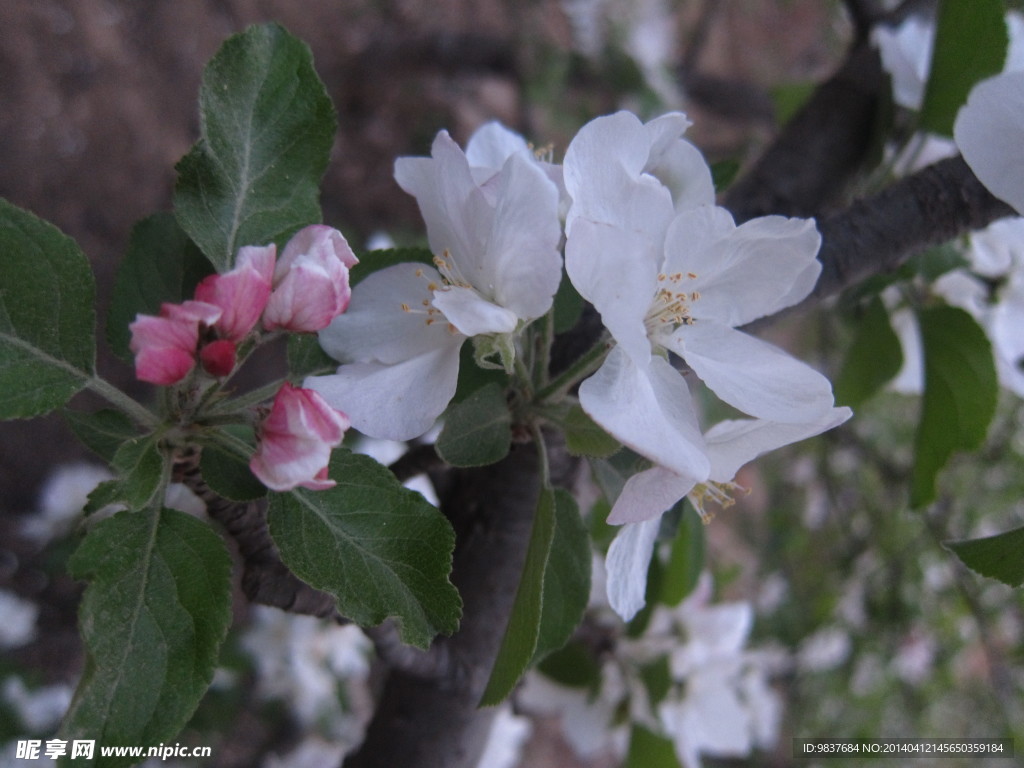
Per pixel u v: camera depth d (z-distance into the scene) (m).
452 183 0.14
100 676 0.12
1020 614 0.61
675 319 0.14
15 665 0.40
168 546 0.13
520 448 0.18
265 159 0.15
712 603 0.34
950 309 0.21
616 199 0.14
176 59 0.62
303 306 0.12
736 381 0.14
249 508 0.15
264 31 0.14
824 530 0.70
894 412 0.63
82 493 0.38
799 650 0.65
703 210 0.14
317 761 0.43
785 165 0.23
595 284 0.13
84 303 0.13
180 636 0.12
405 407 0.14
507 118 0.73
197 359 0.12
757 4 0.98
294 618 0.39
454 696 0.19
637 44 0.67
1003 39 0.19
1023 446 0.53
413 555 0.13
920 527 0.57
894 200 0.19
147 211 0.57
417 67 0.71
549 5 0.76
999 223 0.22
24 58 0.54
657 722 0.27
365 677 0.44
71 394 0.13
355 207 0.67
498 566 0.19
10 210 0.12
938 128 0.21
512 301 0.13
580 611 0.16
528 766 0.66
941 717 0.68
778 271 0.15
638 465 0.15
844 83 0.24
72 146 0.55
